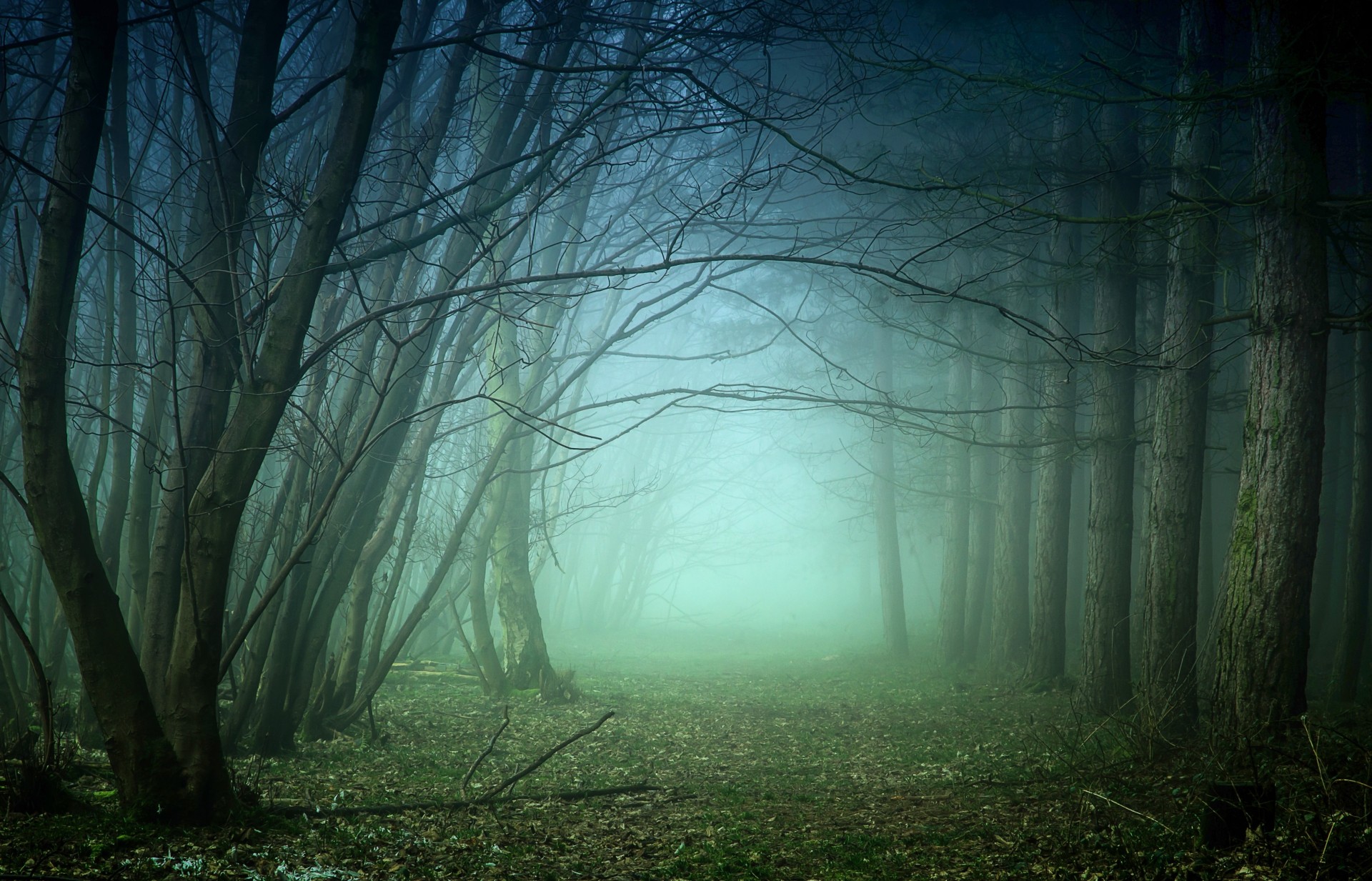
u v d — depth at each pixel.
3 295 14.23
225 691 13.69
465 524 13.02
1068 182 14.22
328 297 12.09
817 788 10.05
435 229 8.44
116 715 6.58
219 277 8.67
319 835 7.07
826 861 6.64
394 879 6.06
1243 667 9.16
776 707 17.08
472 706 16.25
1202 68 11.20
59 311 6.55
